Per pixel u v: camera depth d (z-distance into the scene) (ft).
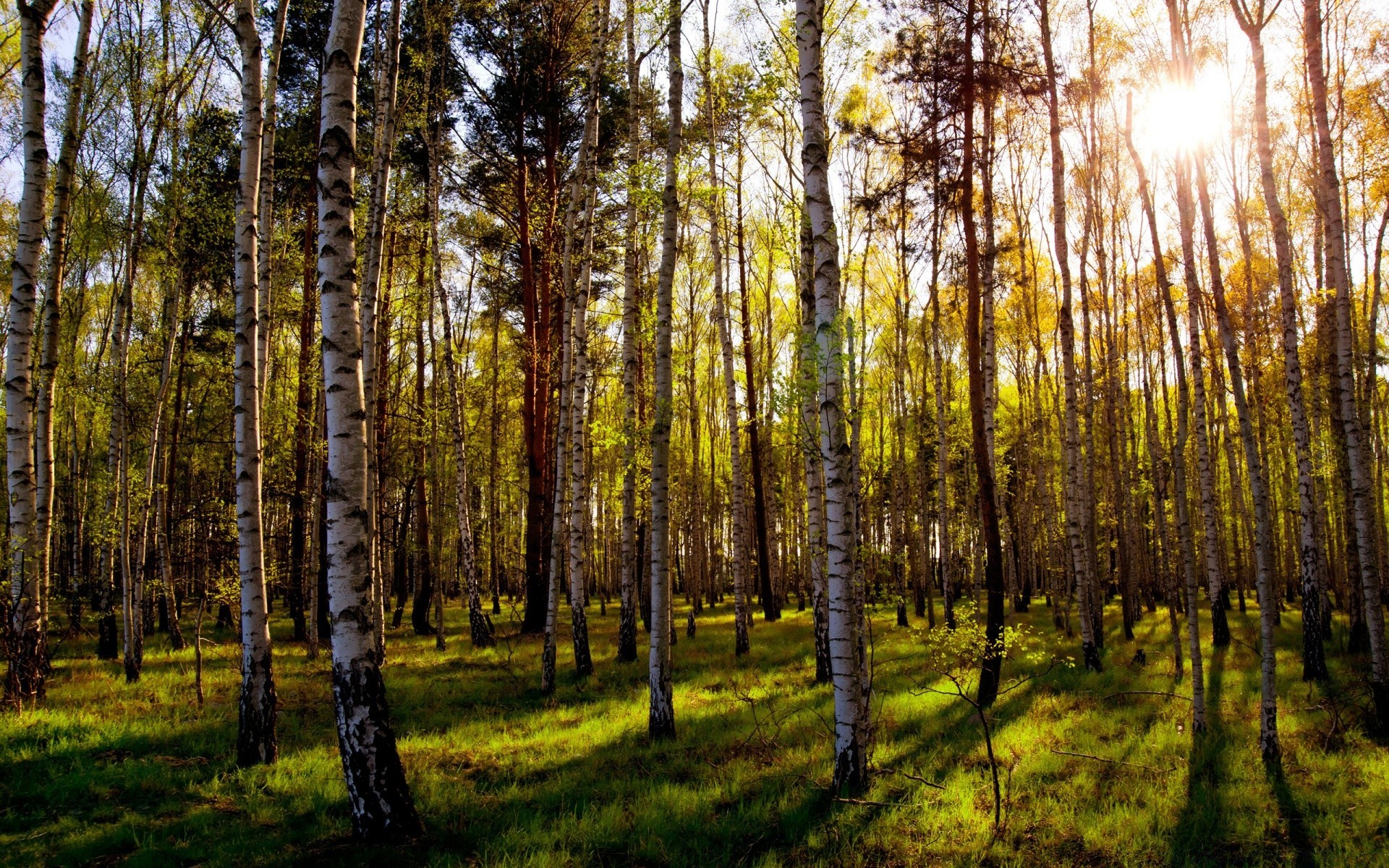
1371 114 42.68
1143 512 79.25
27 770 21.80
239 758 23.30
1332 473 47.09
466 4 49.06
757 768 24.20
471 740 27.86
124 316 39.60
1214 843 18.66
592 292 66.18
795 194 44.16
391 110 35.78
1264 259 54.95
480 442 97.35
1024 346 74.08
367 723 17.53
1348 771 23.25
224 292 55.77
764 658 48.57
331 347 17.65
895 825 19.10
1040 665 42.34
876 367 81.66
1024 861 17.52
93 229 42.63
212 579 31.71
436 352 71.97
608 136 60.39
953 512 90.43
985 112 38.27
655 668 28.27
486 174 63.52
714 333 87.35
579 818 20.02
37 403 32.27
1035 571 122.11
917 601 80.33
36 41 28.22
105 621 49.37
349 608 17.54
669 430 29.09
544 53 54.90
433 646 55.11
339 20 18.38
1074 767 24.11
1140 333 60.29
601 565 116.26
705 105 42.22
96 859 16.63
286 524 74.38
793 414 26.50
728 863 17.17
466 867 16.55
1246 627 59.41
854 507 22.09
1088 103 43.62
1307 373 50.34
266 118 37.96
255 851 16.84
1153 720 29.86
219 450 66.90
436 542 66.90
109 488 47.75
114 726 26.68
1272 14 28.94
